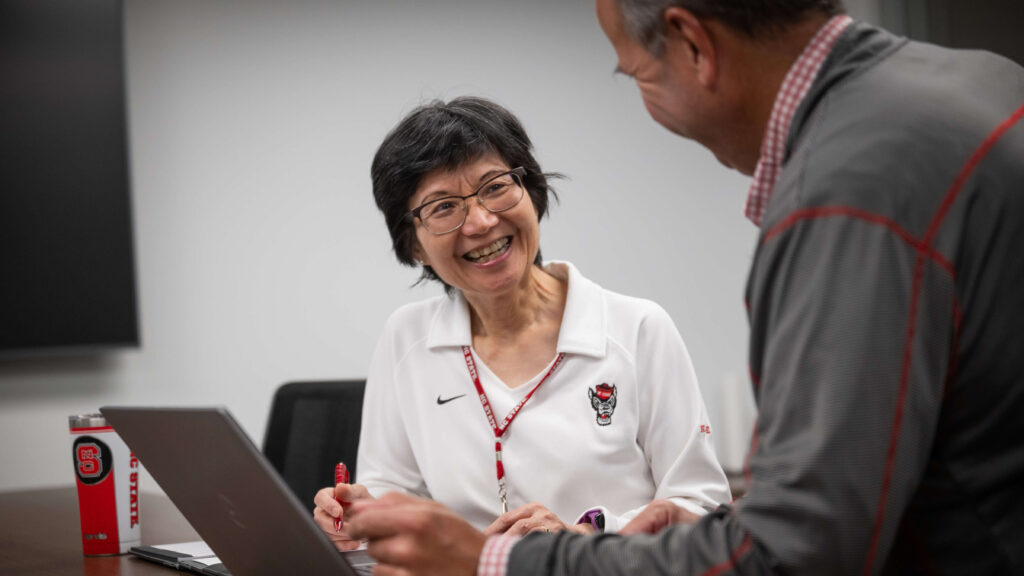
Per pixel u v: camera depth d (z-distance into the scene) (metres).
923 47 1.00
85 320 3.45
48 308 3.41
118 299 3.49
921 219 0.86
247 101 3.73
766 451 0.87
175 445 1.13
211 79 3.68
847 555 0.83
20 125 3.39
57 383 3.47
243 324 3.71
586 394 1.69
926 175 0.87
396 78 3.93
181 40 3.65
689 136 1.06
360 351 3.85
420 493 1.84
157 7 3.62
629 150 4.27
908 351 0.83
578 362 1.70
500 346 1.78
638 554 0.91
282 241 3.76
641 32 1.00
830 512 0.82
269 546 1.12
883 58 0.96
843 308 0.84
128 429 1.23
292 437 2.20
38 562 1.54
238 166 3.71
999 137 0.90
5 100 3.37
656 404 1.69
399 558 0.94
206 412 1.02
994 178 0.88
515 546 0.95
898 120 0.89
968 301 0.86
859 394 0.82
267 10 3.76
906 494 0.84
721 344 4.39
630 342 1.71
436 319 1.83
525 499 1.67
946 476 0.91
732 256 4.44
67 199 3.44
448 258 1.67
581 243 4.18
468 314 1.81
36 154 3.40
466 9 4.03
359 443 1.93
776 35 0.96
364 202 3.87
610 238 4.22
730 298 4.42
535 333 1.78
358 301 3.86
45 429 3.45
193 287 3.64
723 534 0.88
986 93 0.95
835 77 0.94
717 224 4.41
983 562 0.90
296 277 3.78
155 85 3.61
